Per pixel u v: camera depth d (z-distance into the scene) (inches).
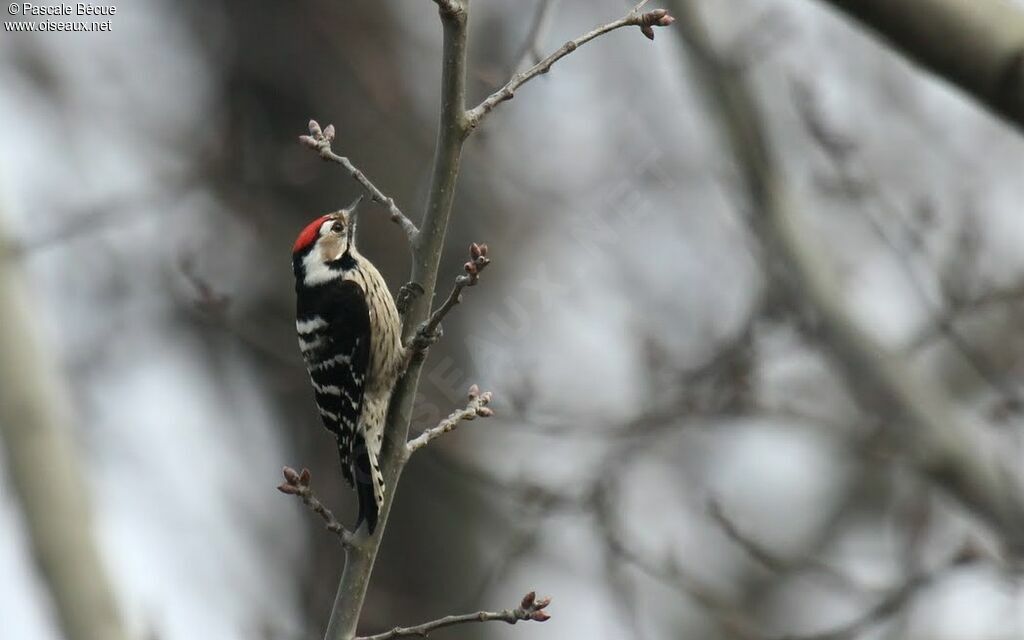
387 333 348.2
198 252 544.4
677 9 478.0
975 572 430.3
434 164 262.7
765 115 507.5
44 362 410.0
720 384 469.7
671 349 513.3
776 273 478.0
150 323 591.5
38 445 392.5
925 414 458.0
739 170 479.8
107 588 374.0
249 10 634.2
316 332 351.9
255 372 618.5
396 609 592.4
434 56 631.8
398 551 606.5
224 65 630.5
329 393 346.3
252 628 484.7
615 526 478.0
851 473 704.4
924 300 464.1
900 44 310.8
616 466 474.0
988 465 456.1
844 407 507.5
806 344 471.2
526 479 478.9
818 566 454.3
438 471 609.6
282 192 601.3
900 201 575.8
